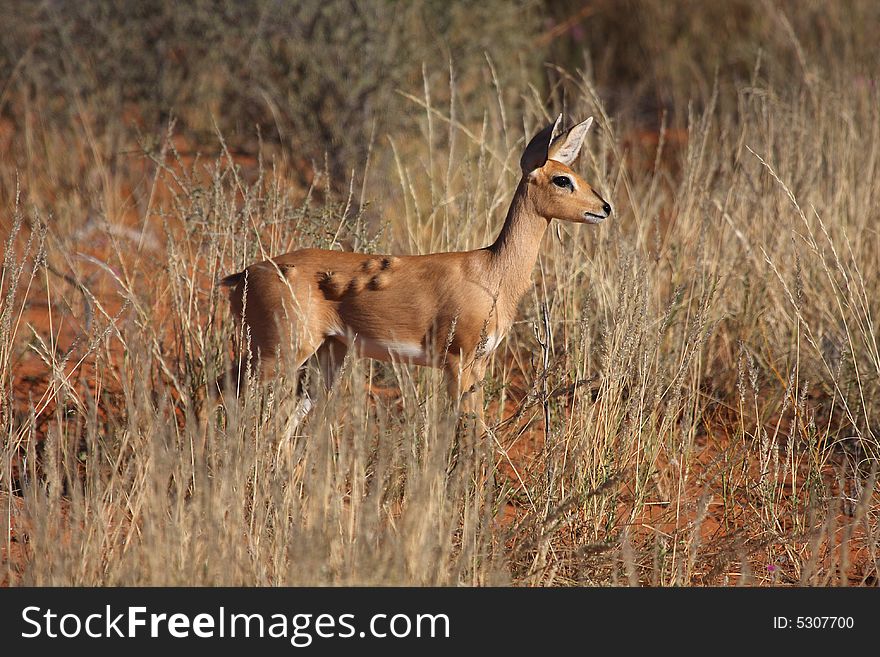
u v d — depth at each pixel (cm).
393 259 1576
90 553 1258
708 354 2089
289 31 2986
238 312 1592
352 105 2889
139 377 1445
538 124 2636
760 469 1644
